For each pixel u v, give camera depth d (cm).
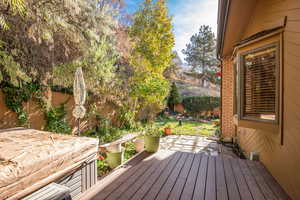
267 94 269
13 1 282
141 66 774
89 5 505
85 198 198
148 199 196
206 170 279
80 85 310
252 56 296
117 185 228
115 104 736
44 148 179
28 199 145
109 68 591
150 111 895
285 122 226
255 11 357
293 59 210
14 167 135
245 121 302
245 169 285
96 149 235
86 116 607
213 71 2011
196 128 866
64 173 180
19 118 422
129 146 489
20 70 350
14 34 361
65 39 437
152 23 753
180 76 2133
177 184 232
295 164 196
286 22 228
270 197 204
